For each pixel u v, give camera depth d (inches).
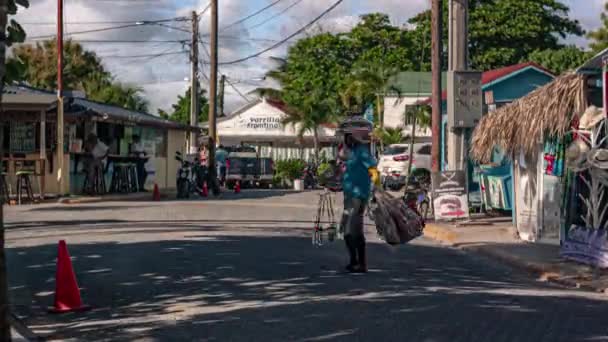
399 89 1942.7
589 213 474.3
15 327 307.1
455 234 644.7
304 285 388.5
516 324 300.7
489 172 768.9
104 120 1117.1
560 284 427.2
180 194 1146.7
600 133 470.3
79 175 1122.0
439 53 777.6
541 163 576.4
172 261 470.0
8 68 287.1
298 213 866.8
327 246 551.2
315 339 277.4
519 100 553.9
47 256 498.3
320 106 1942.7
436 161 780.6
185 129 1433.3
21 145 1058.7
